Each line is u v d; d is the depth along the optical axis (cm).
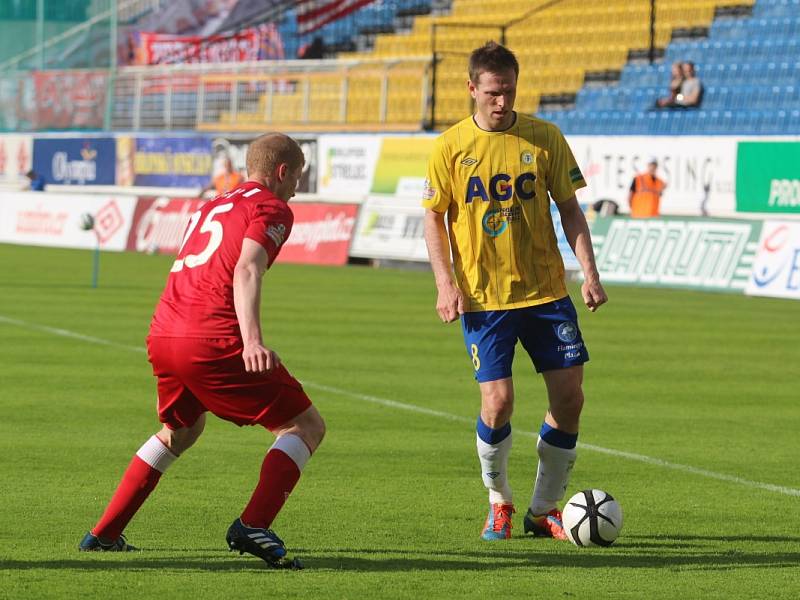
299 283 6938
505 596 1547
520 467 2514
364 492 2247
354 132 9431
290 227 1644
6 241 11000
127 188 10550
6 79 12412
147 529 1928
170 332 1645
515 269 1886
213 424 2956
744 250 6425
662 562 1756
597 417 3112
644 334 4831
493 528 1919
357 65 9769
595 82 9256
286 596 1528
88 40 13025
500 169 1878
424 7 10875
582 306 5862
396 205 8169
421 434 2850
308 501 2166
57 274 7419
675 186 6825
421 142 8038
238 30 12019
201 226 1680
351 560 1736
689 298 6247
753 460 2600
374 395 3406
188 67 10719
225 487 2262
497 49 1852
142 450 1744
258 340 1561
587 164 7225
